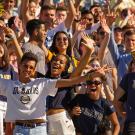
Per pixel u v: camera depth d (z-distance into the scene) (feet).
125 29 86.22
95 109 66.08
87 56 66.33
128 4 105.29
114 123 66.33
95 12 92.63
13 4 90.68
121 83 66.08
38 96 60.75
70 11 86.58
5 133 67.67
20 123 60.80
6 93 61.21
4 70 68.13
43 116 60.95
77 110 65.77
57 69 67.26
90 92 65.87
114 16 84.64
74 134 66.44
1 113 67.26
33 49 71.82
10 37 71.05
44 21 79.41
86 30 86.99
